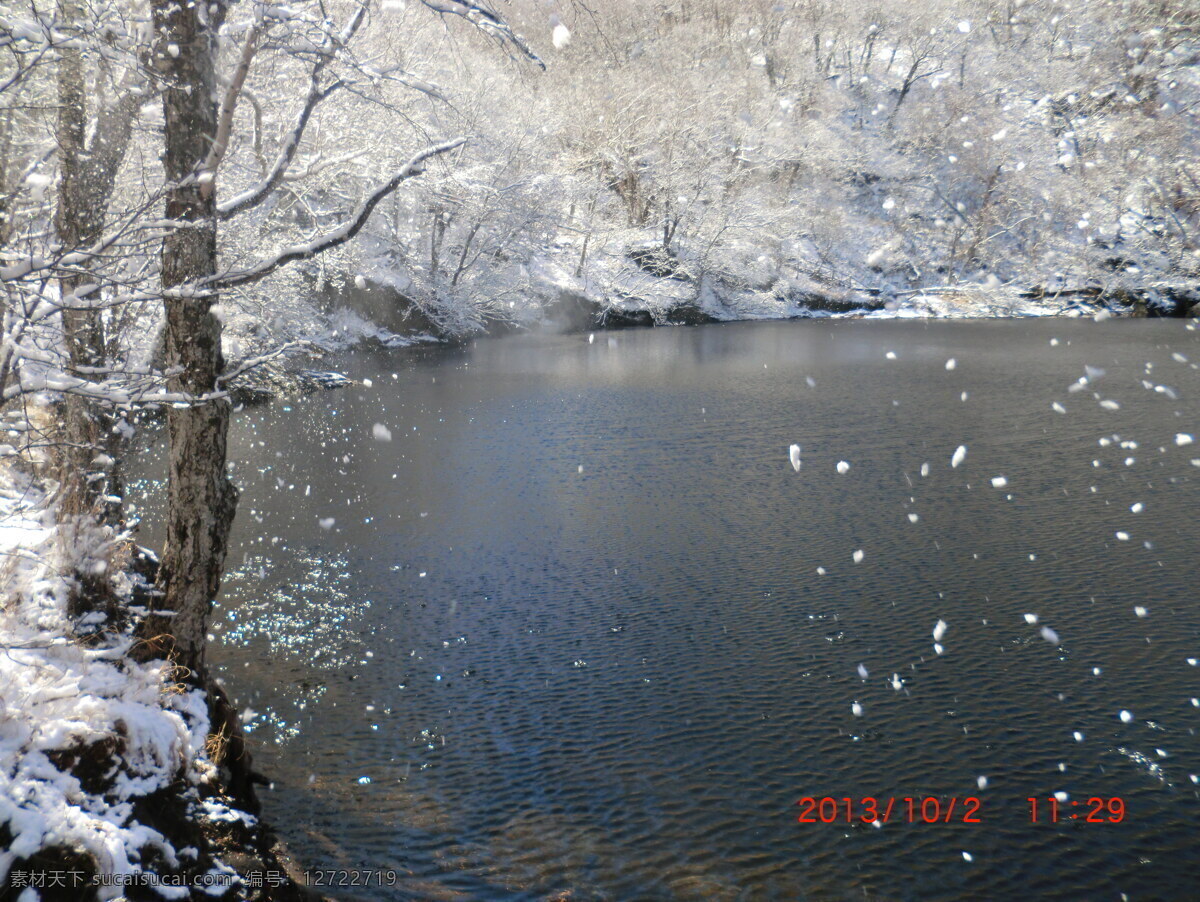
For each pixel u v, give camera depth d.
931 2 63.66
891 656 9.38
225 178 14.18
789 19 61.41
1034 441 18.75
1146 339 37.09
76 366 4.89
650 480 16.52
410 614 10.47
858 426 20.89
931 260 58.69
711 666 9.19
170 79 5.73
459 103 18.72
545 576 11.69
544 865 6.15
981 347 36.00
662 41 57.38
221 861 5.44
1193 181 52.41
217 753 6.36
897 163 61.81
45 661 5.57
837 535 13.25
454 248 43.62
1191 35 54.97
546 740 7.79
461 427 21.42
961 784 7.17
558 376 30.28
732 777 7.25
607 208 57.00
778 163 57.22
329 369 31.19
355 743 7.70
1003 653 9.38
